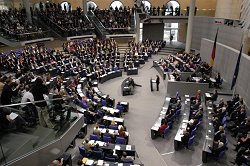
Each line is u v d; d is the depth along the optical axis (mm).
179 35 37094
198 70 20422
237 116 12977
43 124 7660
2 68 19250
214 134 11750
